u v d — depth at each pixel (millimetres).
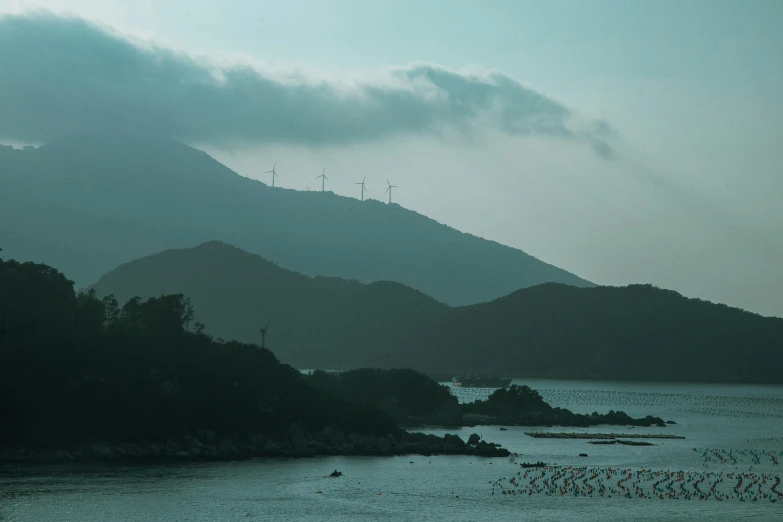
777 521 194750
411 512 199000
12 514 187750
